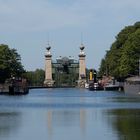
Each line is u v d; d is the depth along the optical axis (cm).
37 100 19800
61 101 18762
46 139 8475
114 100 18550
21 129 9606
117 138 8462
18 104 16838
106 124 10194
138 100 18275
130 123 10281
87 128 9656
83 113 12750
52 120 11100
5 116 12112
